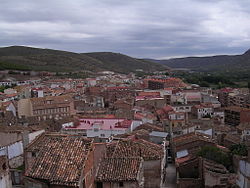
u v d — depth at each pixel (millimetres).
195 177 57375
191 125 91312
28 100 115750
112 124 70438
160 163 42156
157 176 42250
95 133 63375
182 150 69500
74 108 130500
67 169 27734
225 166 58469
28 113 115250
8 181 38594
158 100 142000
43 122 91250
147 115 101562
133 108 118125
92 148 31672
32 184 27859
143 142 50031
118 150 43219
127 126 67750
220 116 131875
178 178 53906
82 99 153500
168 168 66812
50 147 30719
